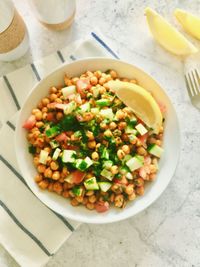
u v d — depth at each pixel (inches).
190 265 13.2
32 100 12.2
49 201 11.9
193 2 14.0
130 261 13.2
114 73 12.6
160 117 11.9
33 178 12.1
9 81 13.4
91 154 11.8
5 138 13.1
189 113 13.6
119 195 11.8
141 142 12.0
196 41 14.0
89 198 11.8
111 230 13.3
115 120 11.9
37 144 11.9
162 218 13.4
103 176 11.7
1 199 13.0
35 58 13.8
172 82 13.8
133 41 14.0
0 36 12.2
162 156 12.4
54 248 13.0
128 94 11.9
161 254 13.3
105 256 13.2
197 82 13.6
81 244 13.3
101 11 14.0
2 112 13.3
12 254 12.9
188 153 13.5
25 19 13.9
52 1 12.0
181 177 13.5
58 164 11.8
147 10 13.3
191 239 13.3
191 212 13.4
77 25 14.0
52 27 13.5
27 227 13.0
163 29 13.4
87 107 11.8
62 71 12.4
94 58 12.3
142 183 12.0
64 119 11.9
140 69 12.3
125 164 11.8
